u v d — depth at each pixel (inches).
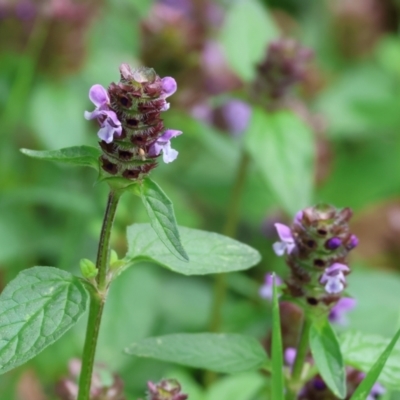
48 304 18.8
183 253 18.7
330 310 20.4
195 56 29.8
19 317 18.7
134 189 19.0
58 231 30.7
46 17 30.9
